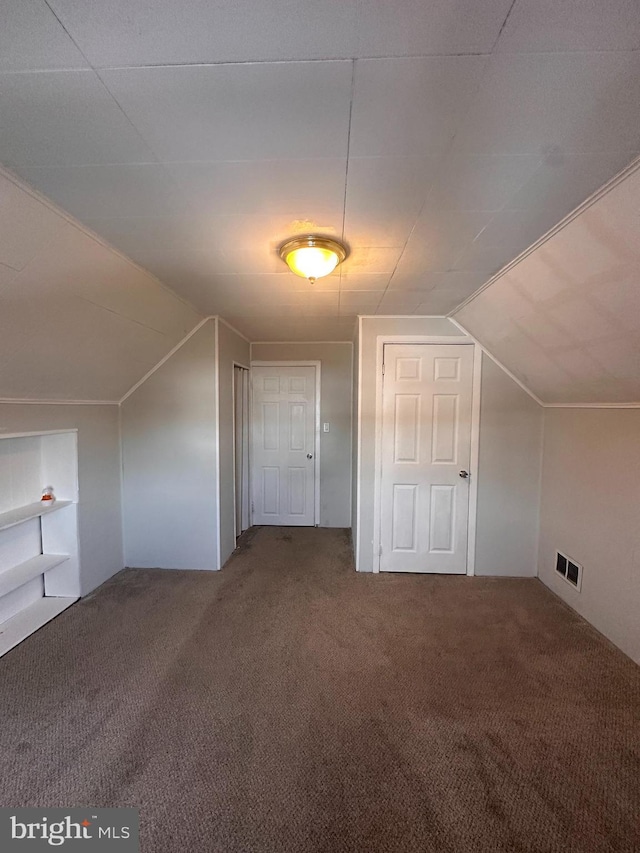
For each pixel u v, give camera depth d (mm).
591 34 819
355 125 1086
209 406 3303
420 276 2248
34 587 2795
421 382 3258
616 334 1865
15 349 1977
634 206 1314
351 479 4441
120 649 2270
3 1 753
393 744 1632
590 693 1941
